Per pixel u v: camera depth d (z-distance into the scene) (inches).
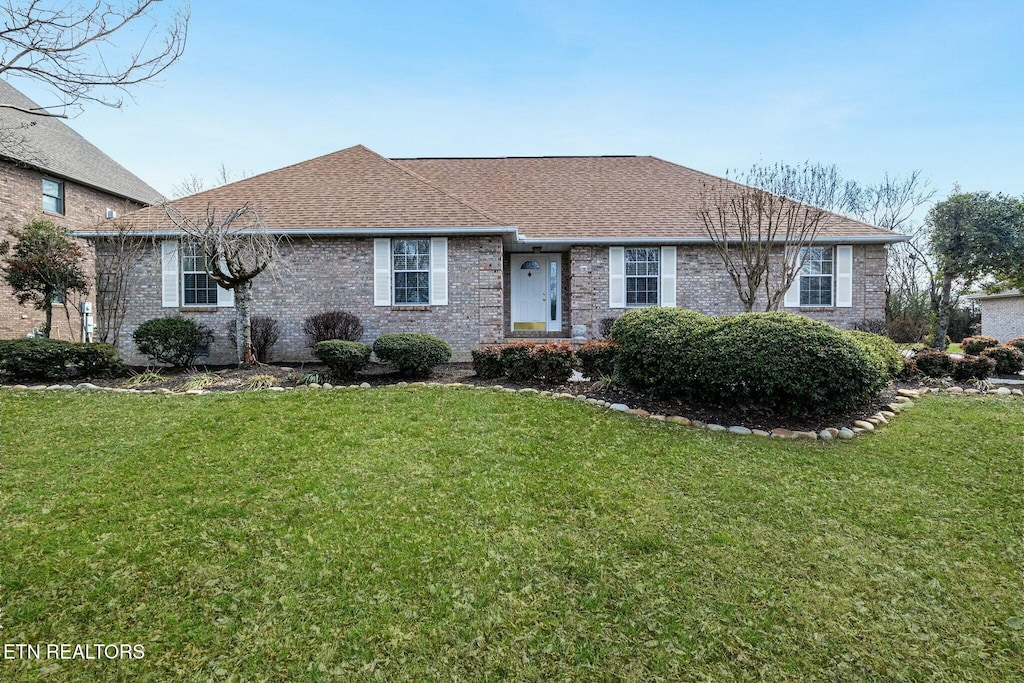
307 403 265.3
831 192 988.6
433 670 93.7
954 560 130.6
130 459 187.8
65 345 327.6
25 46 192.5
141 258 460.4
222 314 461.1
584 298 528.1
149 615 105.9
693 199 568.7
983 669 95.1
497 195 583.5
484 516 150.3
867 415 257.9
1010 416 259.3
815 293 530.6
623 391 289.4
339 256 466.0
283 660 95.0
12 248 520.1
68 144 735.1
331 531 139.6
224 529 139.4
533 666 95.0
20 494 157.8
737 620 107.4
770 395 246.1
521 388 305.0
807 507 158.9
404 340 338.3
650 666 95.3
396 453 198.1
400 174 535.8
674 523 147.9
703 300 527.8
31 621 103.2
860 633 104.2
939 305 827.4
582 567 125.3
